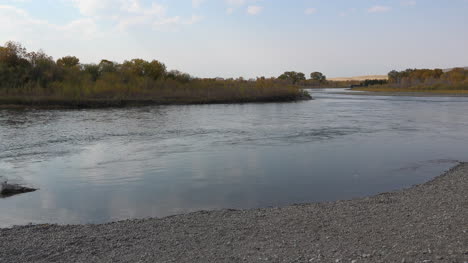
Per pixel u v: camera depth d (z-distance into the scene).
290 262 5.30
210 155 15.67
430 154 15.62
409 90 95.62
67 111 36.59
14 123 26.23
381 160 14.48
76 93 45.12
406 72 145.75
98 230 7.13
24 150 16.75
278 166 13.54
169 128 24.33
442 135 21.22
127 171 12.88
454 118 30.67
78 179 11.86
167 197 9.95
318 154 15.77
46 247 6.23
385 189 10.56
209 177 12.05
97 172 12.77
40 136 20.64
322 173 12.48
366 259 5.27
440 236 6.13
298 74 186.50
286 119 30.23
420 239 6.04
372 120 29.41
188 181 11.57
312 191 10.45
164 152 16.36
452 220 6.98
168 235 6.75
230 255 5.69
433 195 9.08
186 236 6.67
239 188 10.79
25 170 13.09
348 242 6.08
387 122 27.97
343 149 16.94
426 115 33.41
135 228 7.20
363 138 20.23
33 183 11.42
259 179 11.77
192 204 9.36
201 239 6.49
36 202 9.55
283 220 7.50
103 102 42.81
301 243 6.12
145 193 10.33
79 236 6.77
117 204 9.38
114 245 6.28
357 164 13.80
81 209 8.99
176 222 7.54
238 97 53.22
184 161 14.49
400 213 7.65
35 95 43.62
